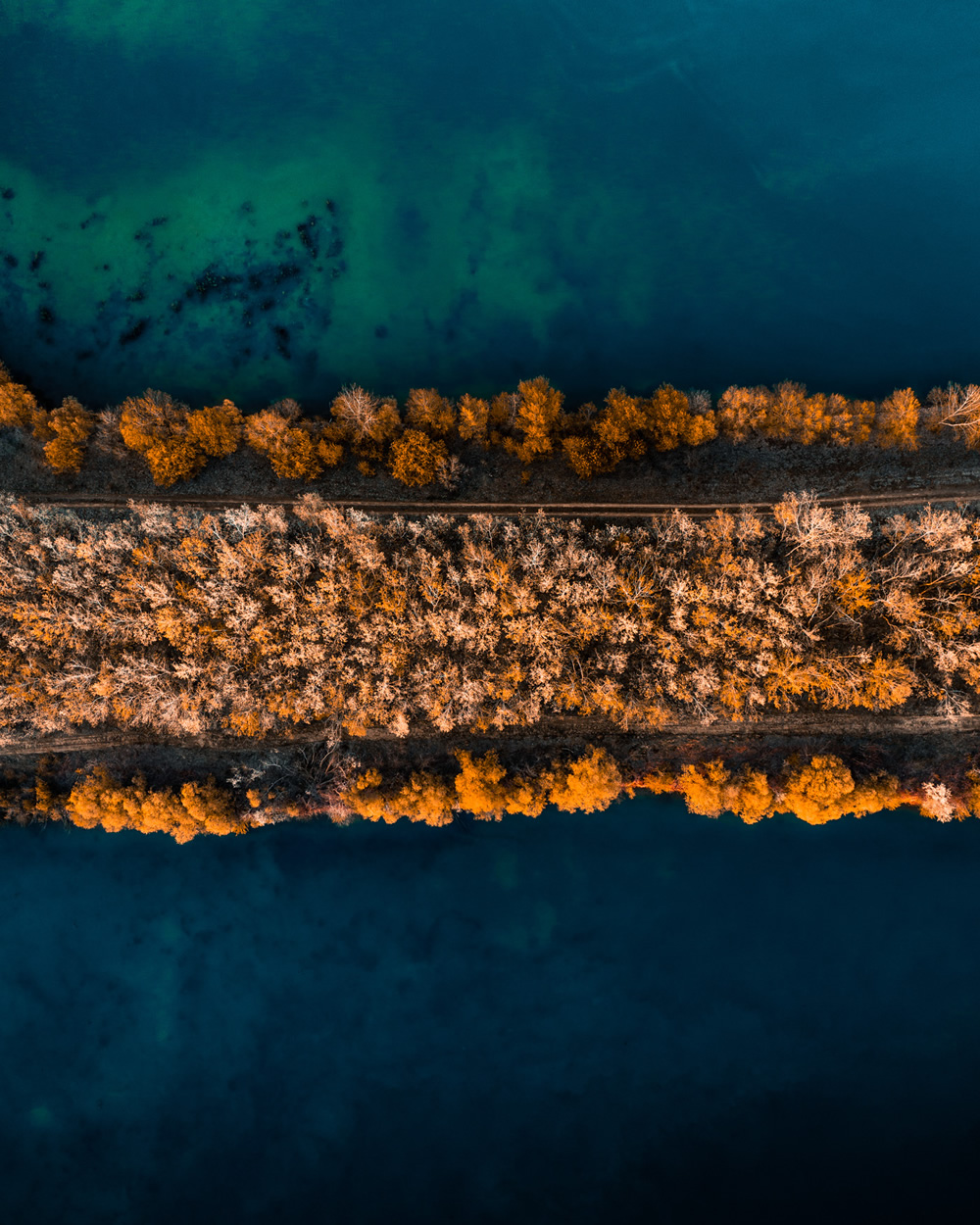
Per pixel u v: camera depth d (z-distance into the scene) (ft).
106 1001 260.21
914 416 239.09
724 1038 251.39
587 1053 252.21
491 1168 248.52
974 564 225.76
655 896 254.06
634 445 244.63
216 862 261.44
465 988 254.47
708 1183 245.65
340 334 273.75
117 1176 254.47
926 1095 245.45
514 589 229.86
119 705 239.09
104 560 239.91
